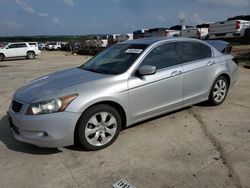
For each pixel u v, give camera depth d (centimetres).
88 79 432
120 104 425
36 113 380
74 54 3519
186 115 545
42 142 382
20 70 1538
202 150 402
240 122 505
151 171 353
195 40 549
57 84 424
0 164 384
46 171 363
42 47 5619
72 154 404
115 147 421
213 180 328
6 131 504
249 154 385
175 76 488
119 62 473
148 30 3306
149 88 455
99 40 3994
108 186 327
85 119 394
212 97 577
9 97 793
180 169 354
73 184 333
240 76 964
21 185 335
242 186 315
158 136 454
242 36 2161
